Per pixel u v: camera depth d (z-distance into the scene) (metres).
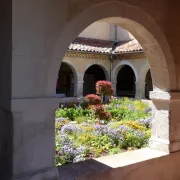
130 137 5.82
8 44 2.22
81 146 5.30
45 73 2.39
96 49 17.73
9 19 2.19
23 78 2.25
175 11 3.58
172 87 3.63
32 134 2.35
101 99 14.72
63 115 10.55
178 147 3.80
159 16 3.38
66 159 4.56
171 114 3.71
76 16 2.56
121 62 18.16
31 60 2.29
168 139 3.71
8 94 2.23
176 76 3.68
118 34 19.83
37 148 2.39
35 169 2.38
